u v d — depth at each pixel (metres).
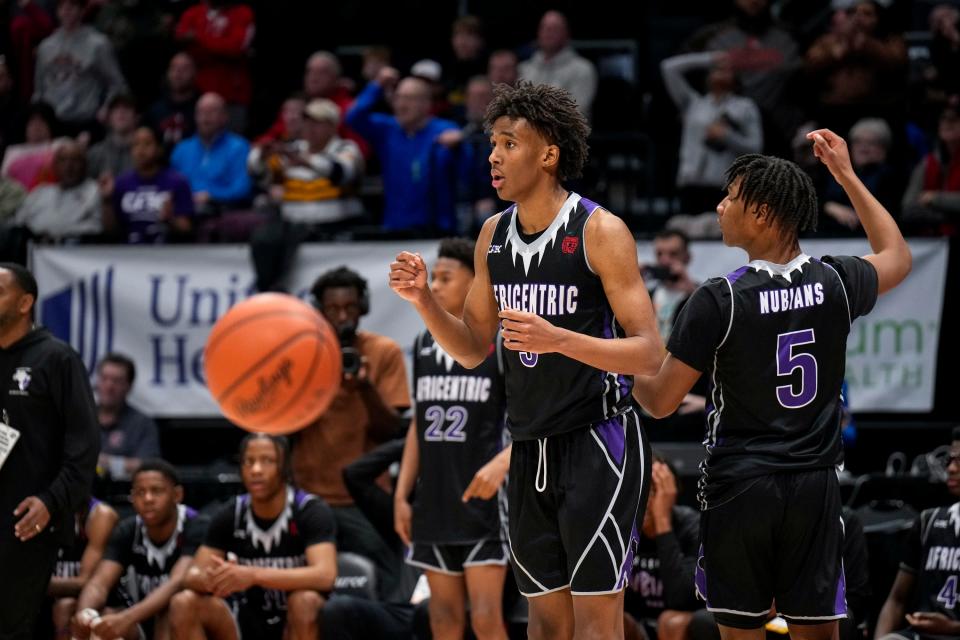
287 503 12.66
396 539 13.67
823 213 17.61
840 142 8.81
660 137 22.06
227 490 14.87
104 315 17.58
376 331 17.08
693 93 19.70
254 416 8.81
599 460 8.06
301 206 18.59
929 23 23.27
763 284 8.08
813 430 8.09
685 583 11.72
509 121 7.96
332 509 13.90
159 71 23.84
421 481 11.70
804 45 20.42
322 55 20.95
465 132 19.09
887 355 16.75
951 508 11.92
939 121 19.69
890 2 21.92
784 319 8.05
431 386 11.73
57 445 11.58
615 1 24.67
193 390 17.42
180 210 18.88
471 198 18.55
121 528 13.16
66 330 17.62
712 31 20.28
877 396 16.72
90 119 22.75
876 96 18.94
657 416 8.24
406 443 12.47
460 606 11.65
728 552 8.12
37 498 11.17
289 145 18.80
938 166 17.98
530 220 8.15
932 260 16.70
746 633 8.28
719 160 18.73
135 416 16.11
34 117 21.38
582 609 8.08
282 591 12.63
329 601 12.03
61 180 19.52
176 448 17.59
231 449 17.52
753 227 8.23
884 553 13.21
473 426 11.57
